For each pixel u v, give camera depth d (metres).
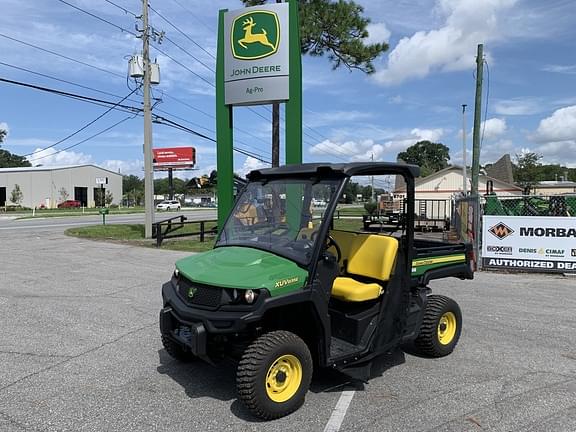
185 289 4.18
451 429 3.80
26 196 70.81
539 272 11.42
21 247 15.95
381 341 4.60
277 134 18.25
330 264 4.21
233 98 12.70
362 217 5.79
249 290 3.78
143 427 3.78
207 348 3.98
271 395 3.92
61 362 5.19
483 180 41.91
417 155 101.75
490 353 5.64
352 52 18.78
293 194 4.54
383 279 4.65
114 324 6.66
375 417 4.00
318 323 4.11
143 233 21.25
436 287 9.66
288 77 12.25
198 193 126.00
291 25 12.23
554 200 13.32
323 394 4.45
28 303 7.82
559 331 6.54
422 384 4.71
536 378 4.89
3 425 3.79
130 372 4.93
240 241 4.69
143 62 20.16
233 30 12.60
